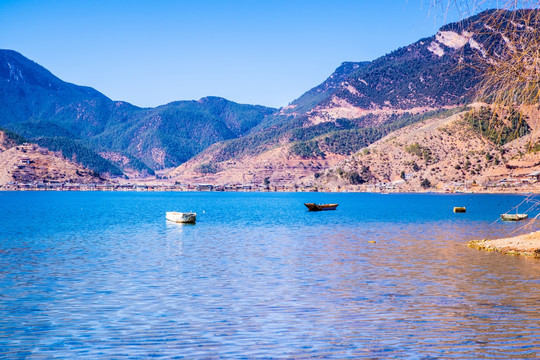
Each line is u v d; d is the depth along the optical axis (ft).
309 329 79.00
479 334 75.20
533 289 107.65
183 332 77.66
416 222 335.88
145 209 556.10
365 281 119.65
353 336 75.10
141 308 93.30
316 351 68.49
